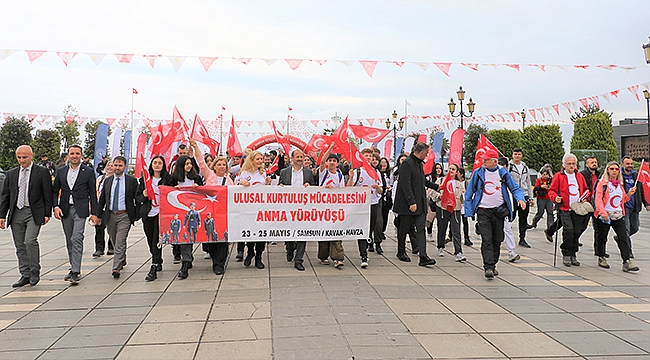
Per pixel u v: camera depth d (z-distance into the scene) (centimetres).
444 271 743
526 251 946
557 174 814
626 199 784
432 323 488
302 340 437
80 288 627
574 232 799
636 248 998
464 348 422
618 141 4581
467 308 541
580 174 805
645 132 4419
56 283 656
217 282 658
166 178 718
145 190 682
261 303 552
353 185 834
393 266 777
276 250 939
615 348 426
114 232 712
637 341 444
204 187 711
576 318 511
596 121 3303
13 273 720
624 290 634
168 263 804
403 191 767
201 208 708
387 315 511
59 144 3216
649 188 836
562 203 802
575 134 3416
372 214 838
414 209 757
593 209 775
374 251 927
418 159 783
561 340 444
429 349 419
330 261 820
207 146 1043
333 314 513
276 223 742
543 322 496
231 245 1009
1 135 3070
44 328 471
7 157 3084
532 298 589
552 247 998
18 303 557
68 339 441
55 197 666
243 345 425
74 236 655
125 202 693
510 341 440
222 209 720
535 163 3953
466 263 812
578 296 601
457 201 825
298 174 783
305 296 584
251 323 483
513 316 514
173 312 520
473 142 4588
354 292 604
